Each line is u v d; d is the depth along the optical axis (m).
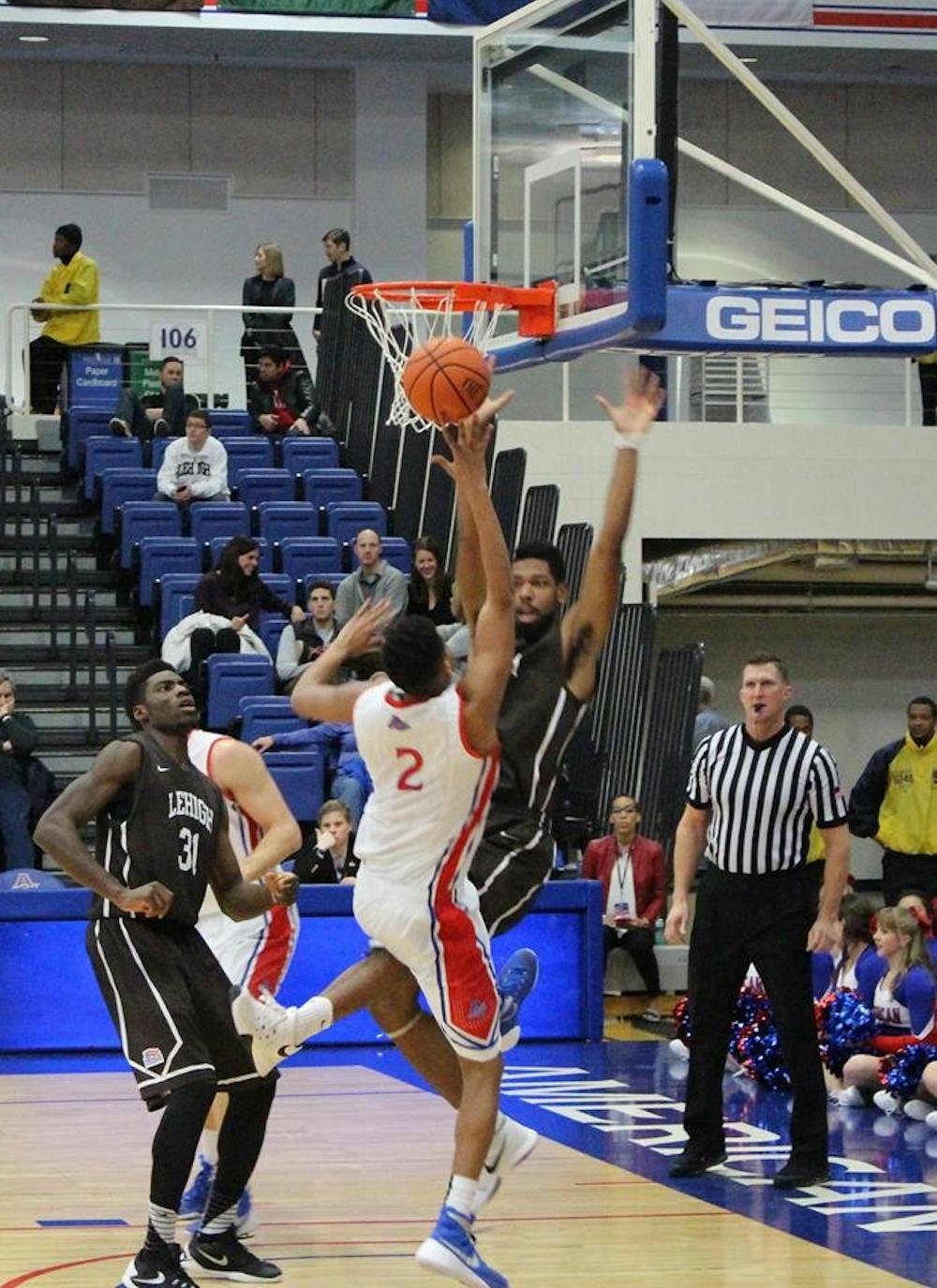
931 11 27.11
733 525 22.23
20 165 28.42
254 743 16.86
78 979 14.78
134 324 28.62
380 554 18.80
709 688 20.03
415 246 29.14
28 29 26.44
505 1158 7.20
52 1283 7.68
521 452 19.44
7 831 16.61
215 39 27.00
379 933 6.92
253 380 23.78
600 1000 15.62
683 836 10.47
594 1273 8.00
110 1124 11.61
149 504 20.50
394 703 6.81
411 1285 7.77
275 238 29.06
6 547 21.20
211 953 7.86
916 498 22.59
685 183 29.83
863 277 30.34
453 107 30.00
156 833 7.73
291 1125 11.62
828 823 9.93
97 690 19.50
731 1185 9.91
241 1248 7.90
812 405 26.42
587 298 11.59
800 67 28.50
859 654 26.98
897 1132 11.73
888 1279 7.92
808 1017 9.95
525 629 7.59
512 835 7.40
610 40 11.48
